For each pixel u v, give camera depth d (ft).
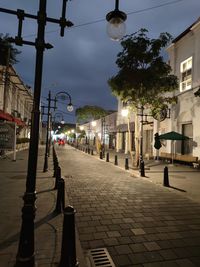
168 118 70.85
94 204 23.30
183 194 28.32
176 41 68.59
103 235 16.19
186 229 17.47
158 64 45.93
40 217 18.44
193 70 60.44
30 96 111.45
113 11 14.32
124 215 20.26
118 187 31.48
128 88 47.16
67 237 11.33
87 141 205.67
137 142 51.78
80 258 12.66
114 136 135.23
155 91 47.73
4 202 21.98
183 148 65.10
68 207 11.86
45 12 11.80
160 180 37.50
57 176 28.07
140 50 45.50
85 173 43.14
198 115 57.21
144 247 14.57
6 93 72.43
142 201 24.81
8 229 15.76
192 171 48.47
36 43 11.45
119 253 13.83
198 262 12.93
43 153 93.97
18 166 47.14
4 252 12.67
